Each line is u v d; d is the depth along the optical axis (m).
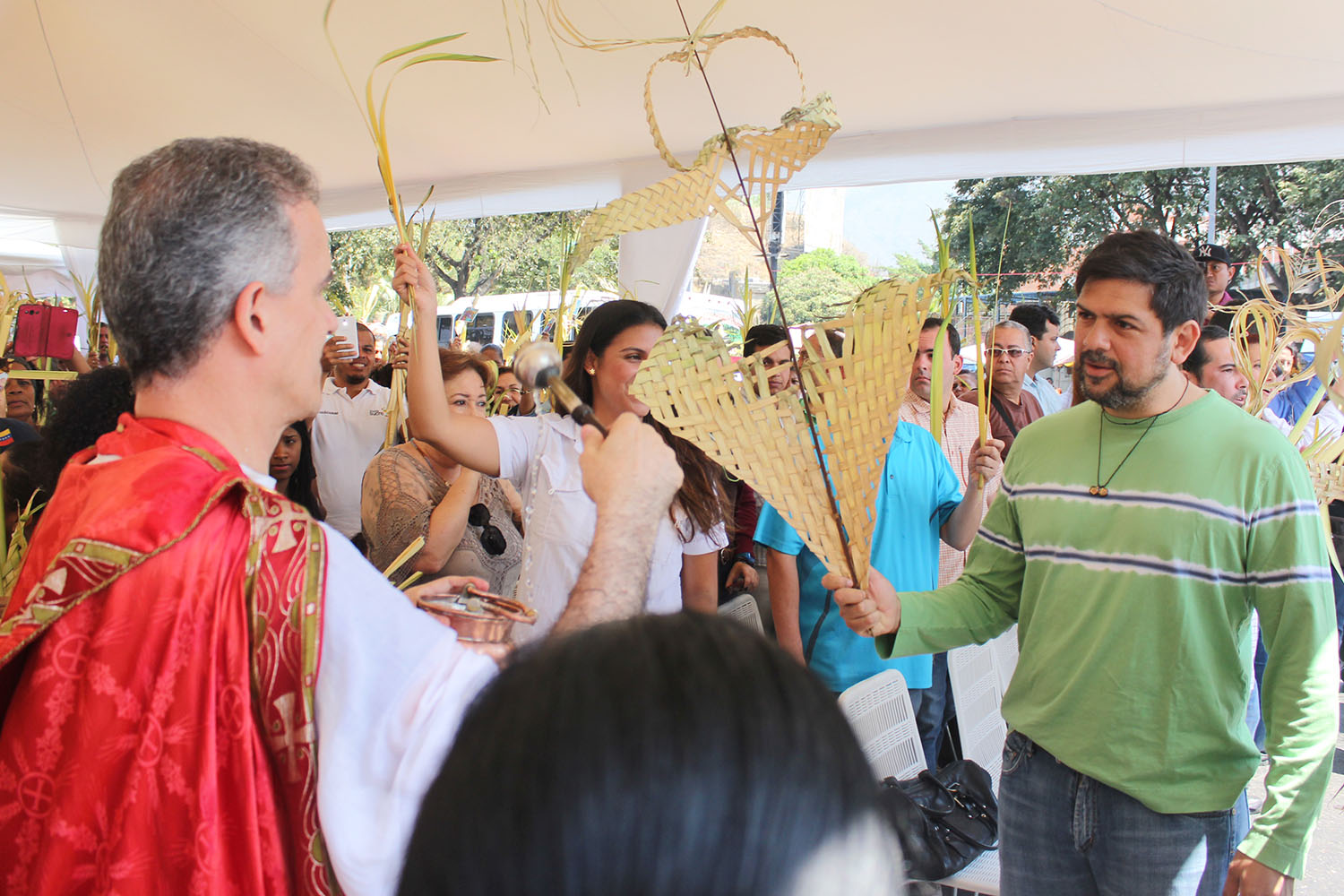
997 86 4.91
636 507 0.99
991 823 2.15
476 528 2.55
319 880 0.86
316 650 0.85
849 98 5.20
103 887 0.81
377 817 0.85
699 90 5.29
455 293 14.28
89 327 3.27
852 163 5.86
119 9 5.05
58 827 0.80
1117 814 1.66
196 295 0.90
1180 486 1.61
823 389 1.41
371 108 1.76
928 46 4.49
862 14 4.25
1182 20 4.02
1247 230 12.91
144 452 0.88
